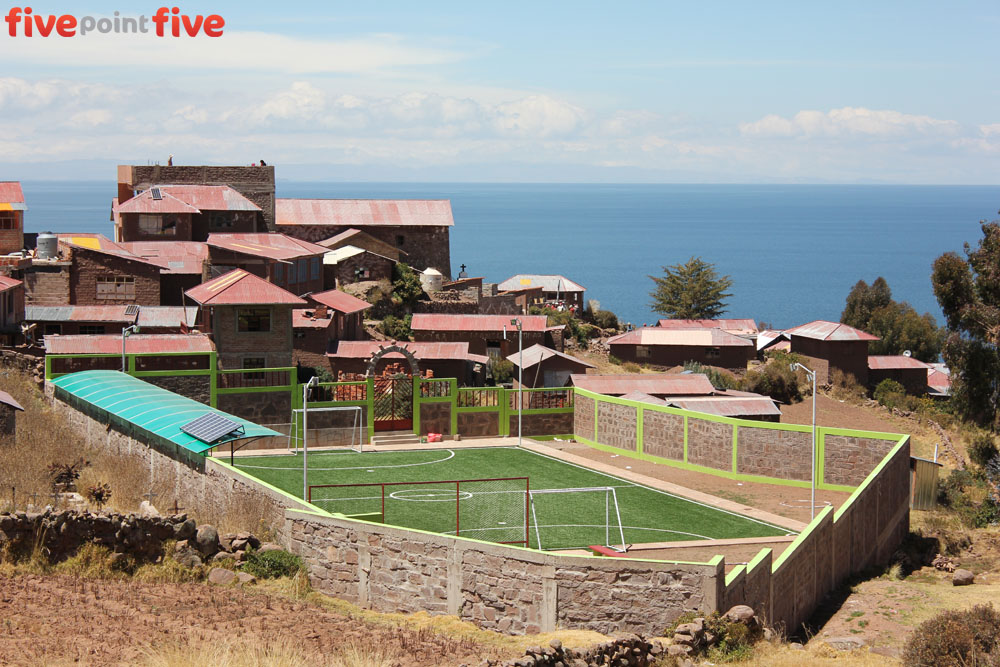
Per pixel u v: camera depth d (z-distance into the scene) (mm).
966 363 71688
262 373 61156
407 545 29016
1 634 22875
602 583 27203
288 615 26734
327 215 114000
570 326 105125
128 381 52625
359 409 58531
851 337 99000
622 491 48375
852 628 33344
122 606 25844
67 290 73688
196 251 84875
